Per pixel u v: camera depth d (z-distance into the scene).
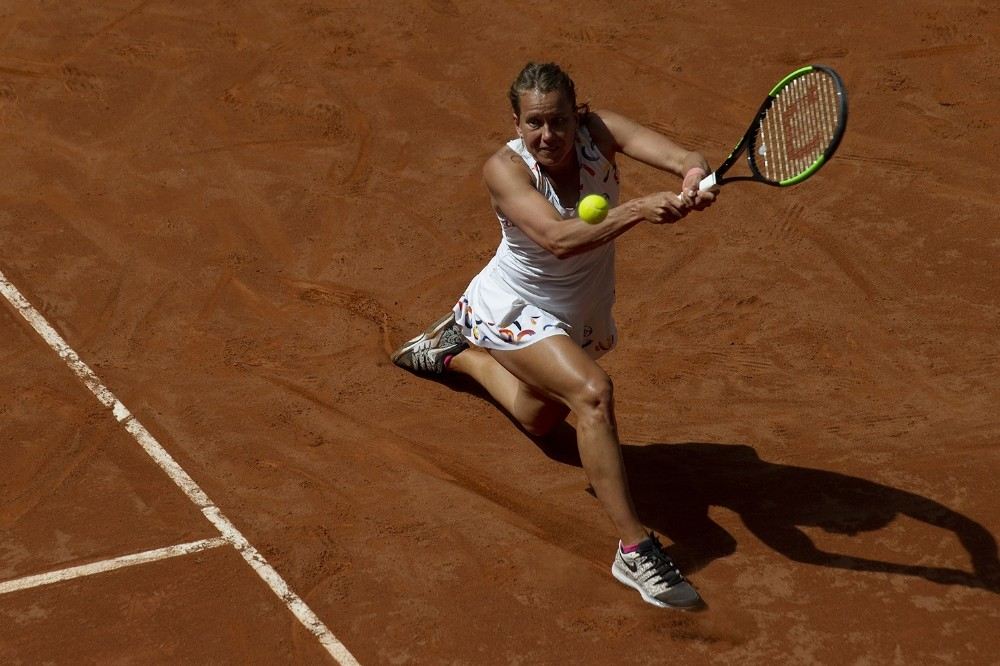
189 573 17.70
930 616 17.11
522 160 16.78
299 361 23.00
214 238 26.94
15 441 20.41
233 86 33.53
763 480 19.95
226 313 24.38
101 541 18.30
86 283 25.06
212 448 20.48
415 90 33.56
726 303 24.86
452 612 17.14
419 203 28.61
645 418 21.58
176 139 31.03
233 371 22.59
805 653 16.48
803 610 17.25
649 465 20.36
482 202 28.69
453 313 21.09
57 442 20.44
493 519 19.06
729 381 22.55
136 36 36.00
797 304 24.78
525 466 20.38
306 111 32.44
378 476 20.00
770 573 17.97
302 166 29.97
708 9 37.59
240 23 36.88
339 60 34.94
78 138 30.92
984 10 37.03
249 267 25.94
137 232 27.00
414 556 18.20
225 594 17.34
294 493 19.50
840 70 34.03
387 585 17.61
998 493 19.52
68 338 23.28
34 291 24.67
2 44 35.41
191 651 16.34
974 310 24.50
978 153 30.27
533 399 19.73
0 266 25.41
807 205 28.20
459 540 18.58
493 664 16.27
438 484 19.84
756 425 21.36
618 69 34.53
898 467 20.17
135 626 16.75
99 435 20.66
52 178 29.03
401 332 23.97
